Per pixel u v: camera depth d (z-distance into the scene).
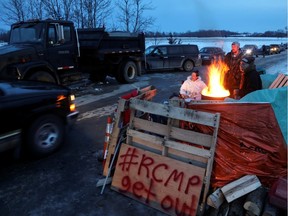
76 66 9.95
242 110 3.15
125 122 3.90
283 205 2.70
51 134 4.68
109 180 3.79
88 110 7.50
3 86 4.50
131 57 12.19
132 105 3.59
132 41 12.36
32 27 8.77
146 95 4.34
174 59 16.45
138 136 3.56
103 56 10.73
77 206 3.35
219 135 3.19
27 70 7.87
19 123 4.22
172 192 3.21
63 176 4.02
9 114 4.08
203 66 20.06
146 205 3.36
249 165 3.15
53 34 8.91
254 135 3.14
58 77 8.97
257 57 30.22
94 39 10.86
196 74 6.02
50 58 8.86
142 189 3.41
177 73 16.03
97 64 11.30
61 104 4.83
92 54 10.95
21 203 3.40
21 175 4.04
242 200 3.06
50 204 3.38
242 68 5.64
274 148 3.13
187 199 3.11
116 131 3.79
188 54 16.95
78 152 4.82
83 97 9.16
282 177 2.97
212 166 3.15
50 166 4.32
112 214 3.20
